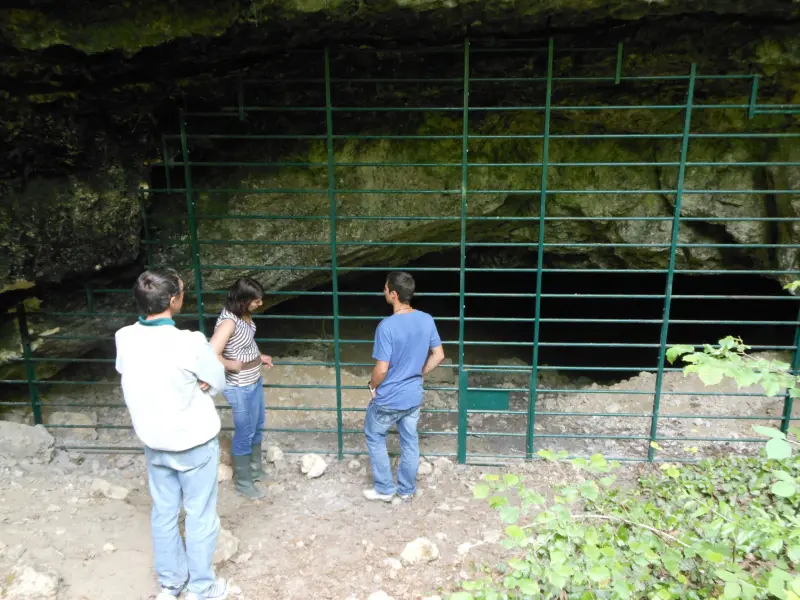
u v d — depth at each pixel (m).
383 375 3.81
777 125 5.05
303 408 4.63
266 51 4.09
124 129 4.35
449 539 3.86
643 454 4.83
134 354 2.82
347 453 4.85
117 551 3.47
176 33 3.55
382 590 3.42
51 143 4.02
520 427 5.39
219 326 3.81
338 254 5.71
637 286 8.62
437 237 6.61
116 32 3.49
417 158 5.52
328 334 8.34
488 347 9.09
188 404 2.92
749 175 5.36
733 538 2.85
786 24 3.99
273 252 5.46
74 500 3.92
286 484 4.48
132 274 5.09
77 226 4.37
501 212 6.12
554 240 6.46
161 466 3.00
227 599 3.33
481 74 4.66
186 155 4.30
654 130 5.34
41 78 3.64
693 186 5.50
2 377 5.04
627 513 3.36
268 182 5.26
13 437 4.48
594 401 5.78
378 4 3.46
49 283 4.67
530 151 5.65
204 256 5.32
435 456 4.84
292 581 3.49
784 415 4.55
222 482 4.44
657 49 4.30
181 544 3.23
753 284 7.40
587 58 4.45
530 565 2.61
